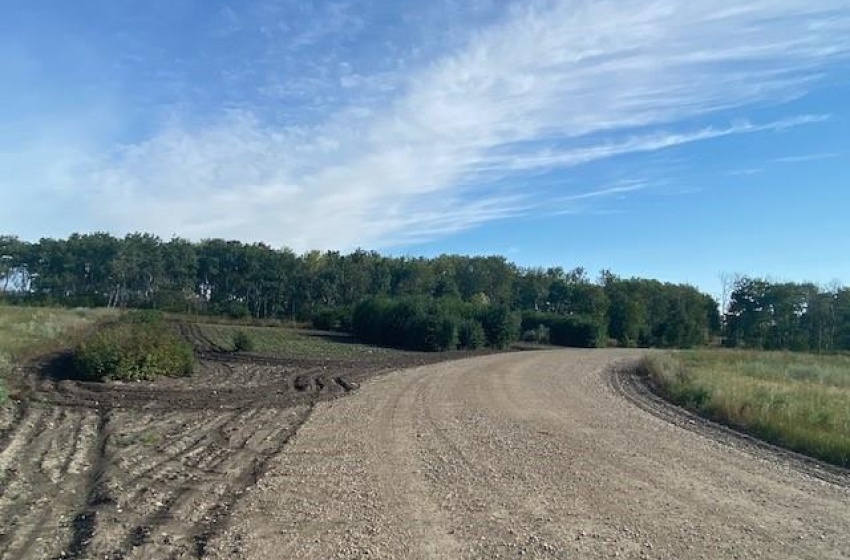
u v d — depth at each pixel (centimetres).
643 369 3178
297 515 744
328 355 3438
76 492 812
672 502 845
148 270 7994
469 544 664
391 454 1101
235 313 6462
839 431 1383
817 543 696
